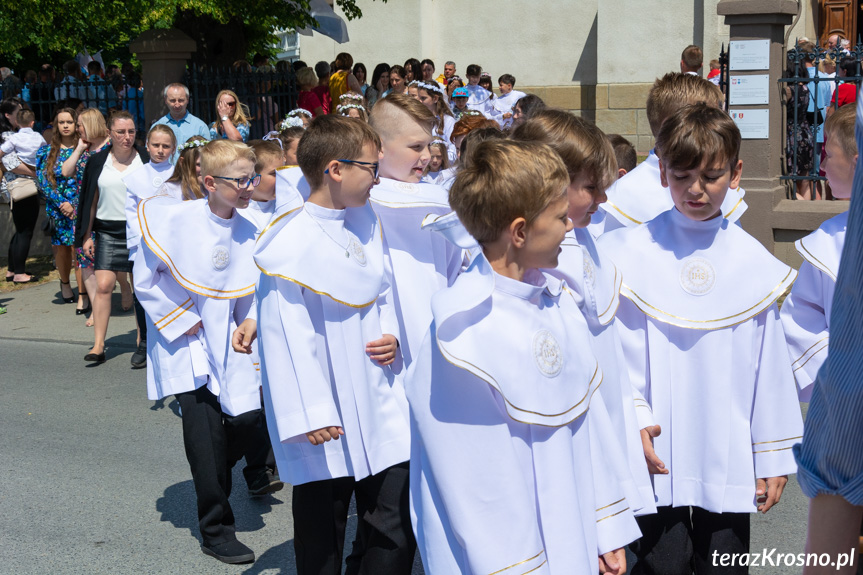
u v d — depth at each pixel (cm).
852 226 148
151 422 596
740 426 286
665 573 293
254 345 400
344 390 309
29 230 1025
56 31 1184
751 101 819
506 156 214
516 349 216
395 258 337
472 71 1380
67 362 737
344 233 315
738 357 286
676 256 293
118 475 510
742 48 816
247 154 398
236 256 404
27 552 420
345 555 412
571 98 1623
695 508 299
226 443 412
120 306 919
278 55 2112
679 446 290
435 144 515
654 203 365
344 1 1333
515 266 220
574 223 269
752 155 826
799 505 446
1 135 1009
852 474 156
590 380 230
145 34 1102
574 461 227
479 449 217
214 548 407
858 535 164
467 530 216
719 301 287
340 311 310
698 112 283
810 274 310
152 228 394
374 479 314
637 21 1500
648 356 294
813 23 1441
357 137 305
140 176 570
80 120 856
